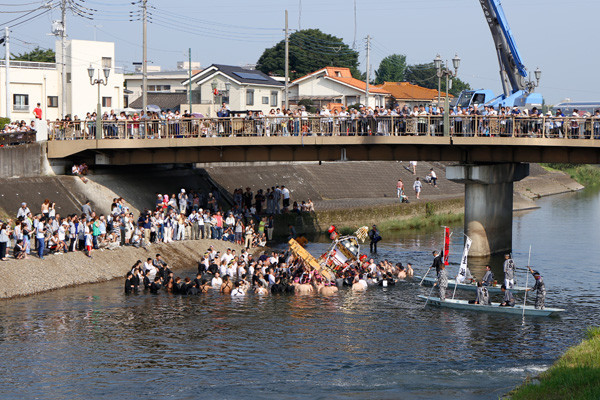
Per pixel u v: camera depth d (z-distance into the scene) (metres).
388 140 49.19
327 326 34.50
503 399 23.81
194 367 28.66
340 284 44.31
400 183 78.00
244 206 63.88
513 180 55.75
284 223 63.34
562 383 23.77
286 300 40.06
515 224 73.19
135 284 41.28
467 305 38.19
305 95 124.38
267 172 77.88
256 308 38.03
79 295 39.78
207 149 54.28
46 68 92.69
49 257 42.16
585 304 39.28
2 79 87.56
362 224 70.38
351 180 85.50
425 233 67.56
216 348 30.98
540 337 32.75
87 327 33.69
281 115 54.31
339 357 29.91
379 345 31.58
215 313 36.78
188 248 51.03
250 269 44.59
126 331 33.25
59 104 93.94
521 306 37.69
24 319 34.72
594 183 131.62
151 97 114.06
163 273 42.78
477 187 53.84
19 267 40.00
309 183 80.00
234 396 25.67
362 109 51.81
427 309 38.12
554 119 47.34
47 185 53.34
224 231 56.09
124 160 56.19
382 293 42.19
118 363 28.97
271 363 29.17
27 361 29.02
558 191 112.81
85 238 44.34
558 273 47.88
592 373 24.17
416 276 47.28
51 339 31.78
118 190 58.56
